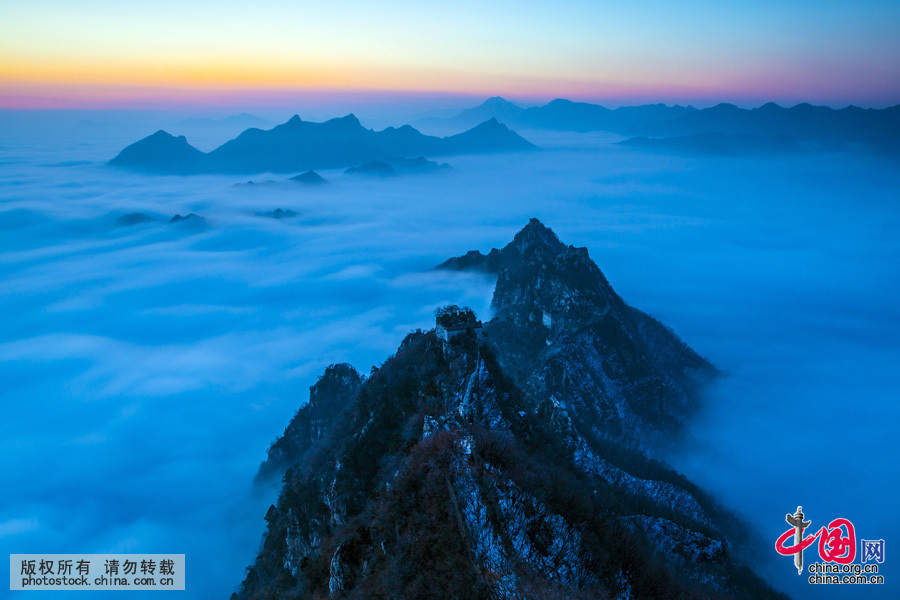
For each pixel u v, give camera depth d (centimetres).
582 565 8444
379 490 10988
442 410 12094
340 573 9631
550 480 10038
